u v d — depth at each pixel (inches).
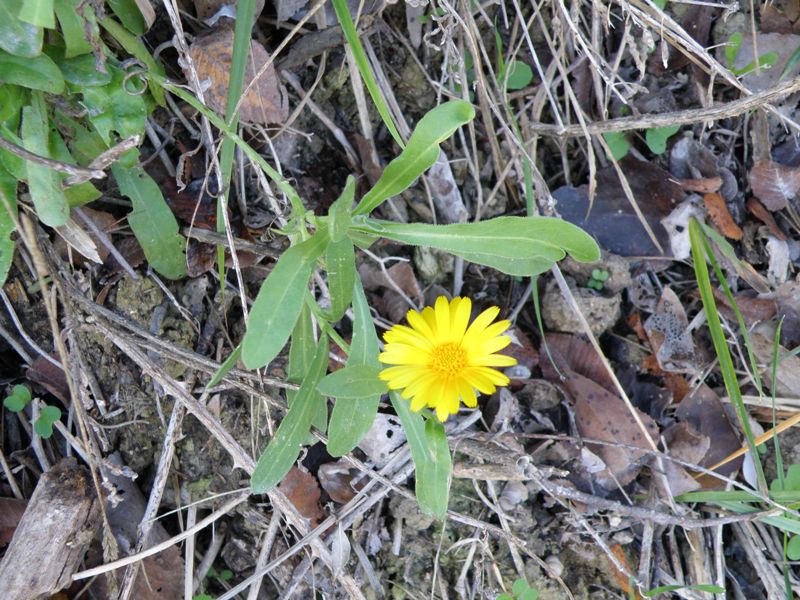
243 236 17.3
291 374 16.3
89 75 15.3
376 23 18.1
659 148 18.8
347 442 15.4
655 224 18.9
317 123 18.3
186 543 16.7
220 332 17.3
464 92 18.0
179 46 15.8
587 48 17.3
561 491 17.3
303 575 16.8
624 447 17.8
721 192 19.0
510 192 19.2
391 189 15.2
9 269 16.1
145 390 16.8
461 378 15.4
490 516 17.7
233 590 16.3
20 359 16.9
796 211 19.1
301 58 17.7
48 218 14.7
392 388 15.3
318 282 17.6
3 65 14.4
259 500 17.2
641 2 17.5
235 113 15.4
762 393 18.4
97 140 16.0
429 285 18.6
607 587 17.8
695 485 18.0
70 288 16.2
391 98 18.5
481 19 18.7
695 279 19.2
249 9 15.2
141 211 16.5
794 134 19.1
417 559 17.5
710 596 17.8
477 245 15.4
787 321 18.8
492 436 17.4
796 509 17.8
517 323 18.8
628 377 18.6
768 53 19.1
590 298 18.6
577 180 19.4
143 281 16.8
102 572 15.9
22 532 15.6
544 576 17.7
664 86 19.2
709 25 19.1
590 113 19.2
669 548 18.2
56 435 16.8
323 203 18.2
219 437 16.3
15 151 14.0
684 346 18.7
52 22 13.6
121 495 16.6
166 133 17.1
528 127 19.0
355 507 17.0
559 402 18.2
